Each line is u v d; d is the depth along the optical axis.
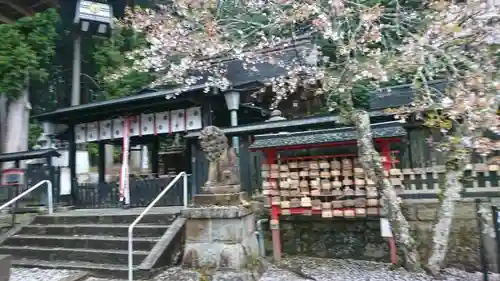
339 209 5.88
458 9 5.28
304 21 7.43
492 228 5.44
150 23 8.34
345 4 7.13
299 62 8.75
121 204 8.60
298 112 11.24
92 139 10.23
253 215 6.32
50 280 5.44
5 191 8.85
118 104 9.04
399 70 6.20
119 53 15.84
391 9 7.16
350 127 5.95
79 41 15.70
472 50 5.75
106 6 12.34
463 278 5.02
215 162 5.88
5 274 4.41
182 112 9.15
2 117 13.24
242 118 11.15
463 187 5.73
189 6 8.09
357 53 6.75
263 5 7.68
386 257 6.00
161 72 10.90
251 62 8.84
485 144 4.71
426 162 6.26
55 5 14.70
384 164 5.63
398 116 5.62
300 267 5.88
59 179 9.34
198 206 5.72
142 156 15.83
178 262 5.95
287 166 6.19
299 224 6.70
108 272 5.61
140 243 6.11
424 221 5.85
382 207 5.58
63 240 6.70
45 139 14.00
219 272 5.21
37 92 17.22
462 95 4.75
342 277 5.27
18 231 7.44
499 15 5.24
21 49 12.18
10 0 13.91
